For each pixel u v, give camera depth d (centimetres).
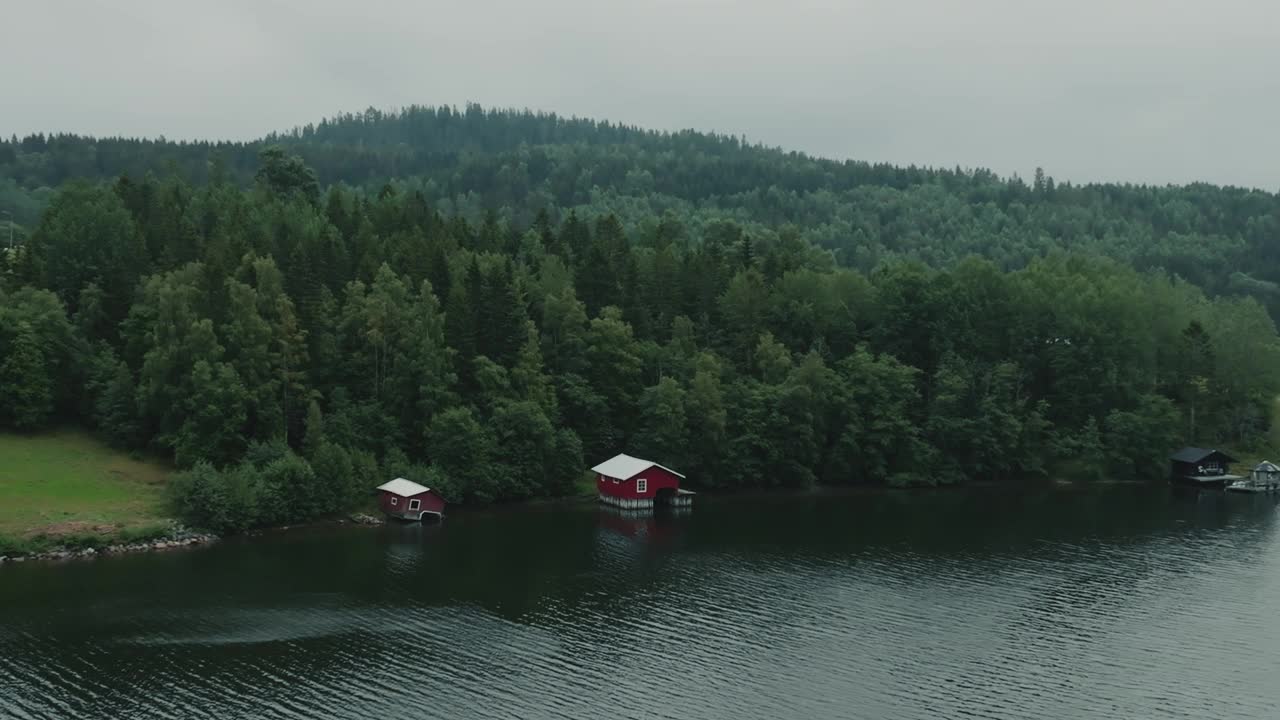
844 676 6391
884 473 13925
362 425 11488
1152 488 14125
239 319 11238
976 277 16250
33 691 5906
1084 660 6731
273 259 12675
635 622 7438
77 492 10006
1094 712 5862
